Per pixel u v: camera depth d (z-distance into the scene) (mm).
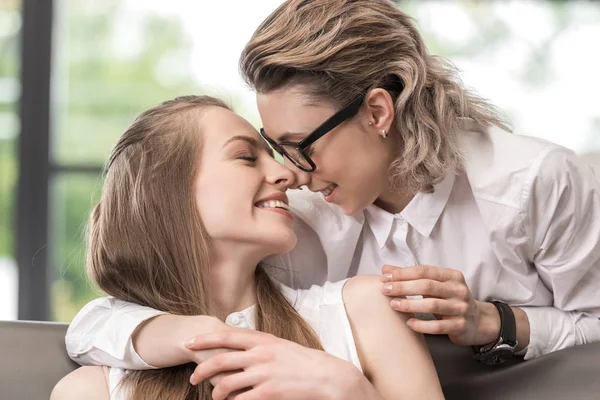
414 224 1801
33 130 4109
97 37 4121
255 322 1630
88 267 1700
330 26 1606
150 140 1643
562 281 1739
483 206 1700
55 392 1552
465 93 1776
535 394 1604
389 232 1845
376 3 1678
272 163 1644
